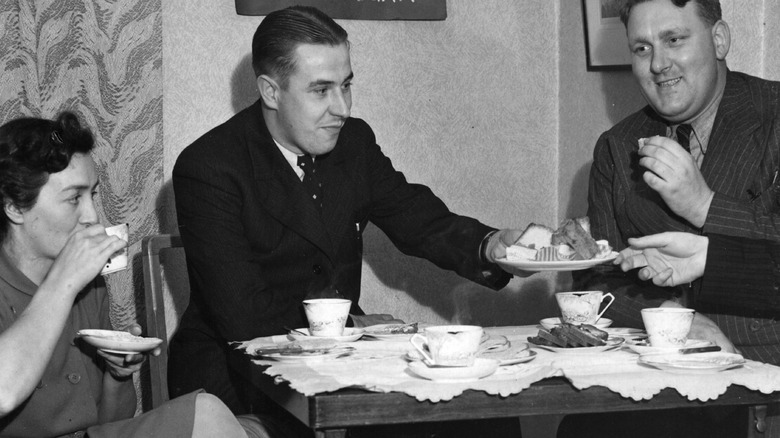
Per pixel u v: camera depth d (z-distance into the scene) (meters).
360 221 2.56
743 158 2.13
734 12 2.67
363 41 3.22
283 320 2.22
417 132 3.29
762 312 2.06
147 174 2.91
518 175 3.41
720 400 1.51
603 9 3.08
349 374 1.55
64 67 2.82
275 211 2.32
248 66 3.11
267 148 2.37
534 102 3.41
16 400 1.59
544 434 3.32
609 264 2.24
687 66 2.15
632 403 1.49
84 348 1.96
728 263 1.87
